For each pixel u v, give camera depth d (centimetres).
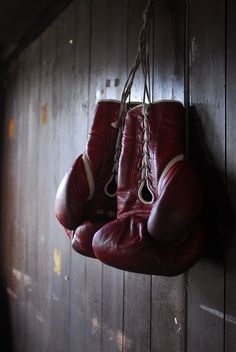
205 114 79
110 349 114
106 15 121
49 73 169
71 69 146
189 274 83
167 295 90
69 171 93
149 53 98
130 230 76
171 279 89
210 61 78
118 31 114
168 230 69
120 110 90
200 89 81
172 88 89
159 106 81
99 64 124
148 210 78
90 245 89
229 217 72
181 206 69
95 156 91
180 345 85
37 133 182
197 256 73
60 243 152
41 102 178
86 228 90
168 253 72
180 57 87
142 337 99
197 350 80
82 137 134
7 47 223
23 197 201
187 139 84
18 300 207
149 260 72
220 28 75
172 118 79
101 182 92
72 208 90
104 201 93
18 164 211
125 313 107
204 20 80
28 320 190
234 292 71
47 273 165
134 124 83
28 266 191
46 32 175
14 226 217
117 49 114
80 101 137
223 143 74
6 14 174
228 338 72
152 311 95
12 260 219
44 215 170
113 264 76
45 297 167
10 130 228
